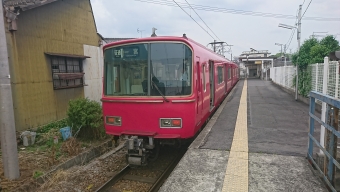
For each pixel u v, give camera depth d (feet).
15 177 16.60
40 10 27.94
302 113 28.94
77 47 35.68
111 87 18.61
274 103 37.22
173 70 17.26
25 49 25.67
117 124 18.20
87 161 22.65
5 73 15.75
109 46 18.60
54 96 30.30
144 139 17.81
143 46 17.70
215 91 29.99
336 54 22.38
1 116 16.03
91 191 16.66
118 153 24.61
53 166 19.07
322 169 13.10
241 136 19.25
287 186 11.42
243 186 11.55
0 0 15.34
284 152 15.53
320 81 30.99
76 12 35.37
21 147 22.97
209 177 12.53
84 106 25.48
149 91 17.30
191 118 17.08
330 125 11.03
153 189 15.78
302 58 37.55
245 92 54.29
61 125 28.94
